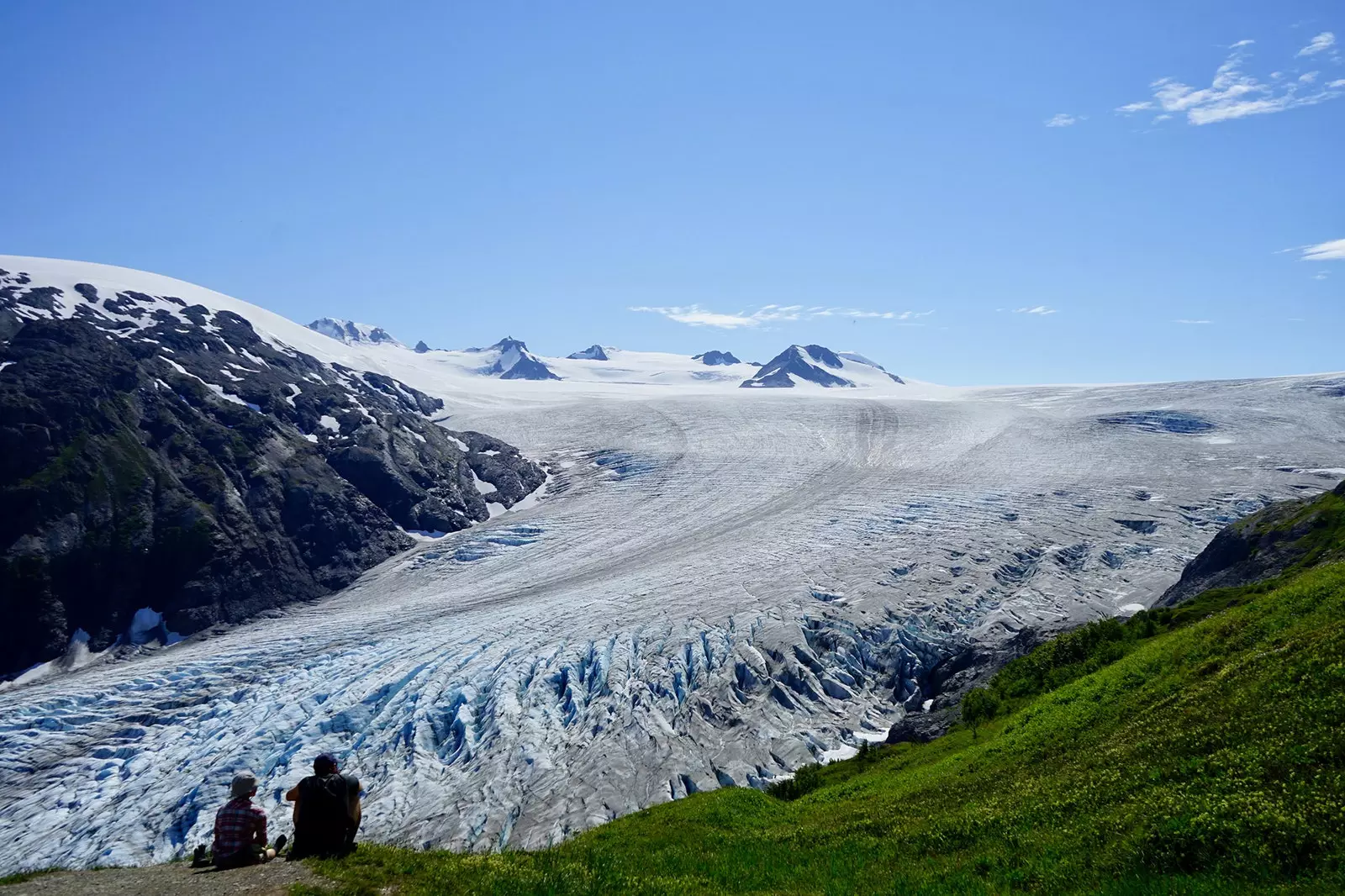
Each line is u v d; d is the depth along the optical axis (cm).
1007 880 1377
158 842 5059
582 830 4747
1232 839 1209
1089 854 1363
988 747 2616
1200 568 5266
